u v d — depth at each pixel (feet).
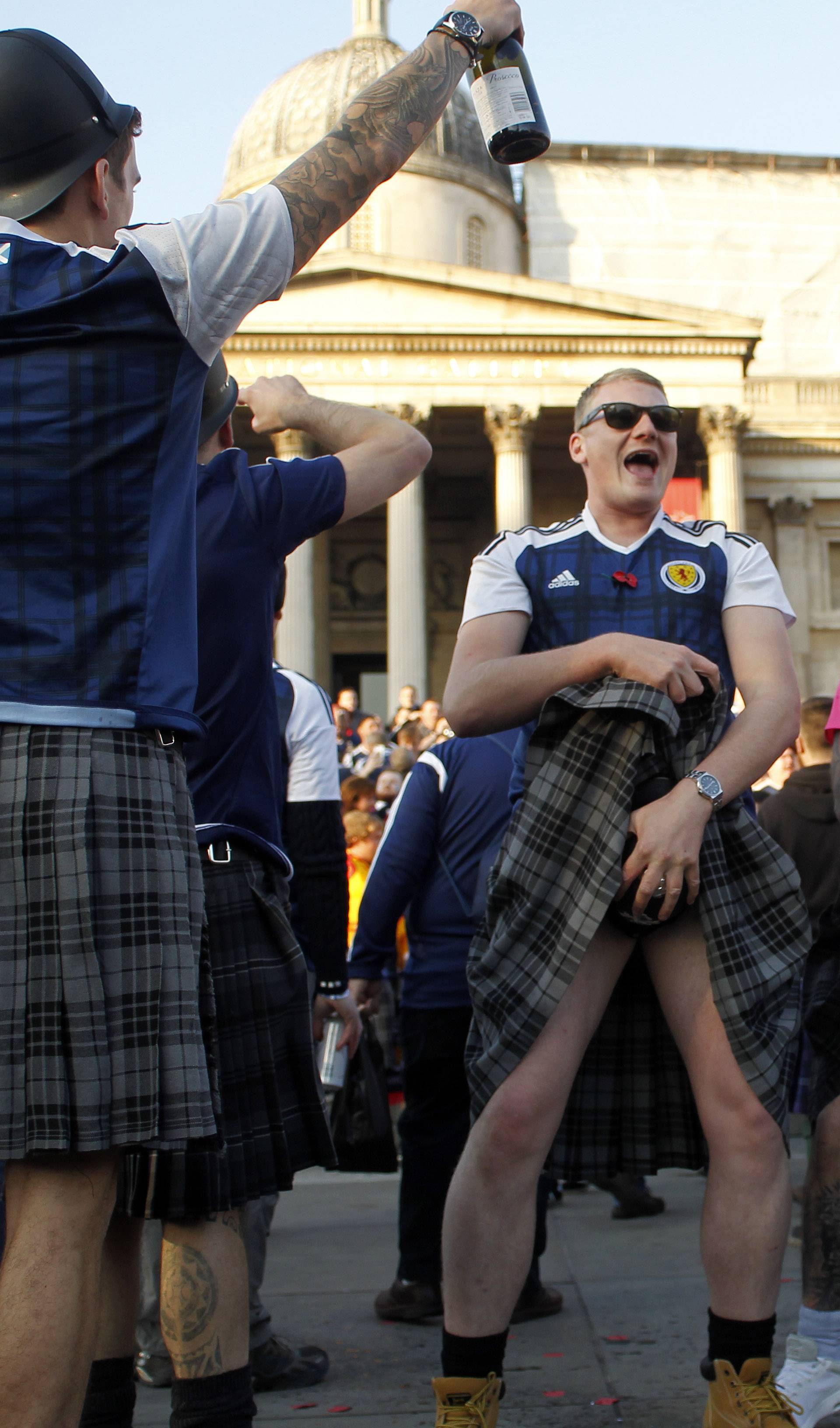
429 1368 13.48
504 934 9.61
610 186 141.18
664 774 9.62
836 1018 11.10
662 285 140.67
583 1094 10.21
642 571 10.44
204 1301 8.79
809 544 123.03
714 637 10.39
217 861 9.45
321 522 9.37
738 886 9.76
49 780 6.32
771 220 142.41
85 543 6.45
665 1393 12.05
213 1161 8.73
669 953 9.62
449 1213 9.46
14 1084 6.18
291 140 144.66
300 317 107.34
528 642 10.80
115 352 6.49
